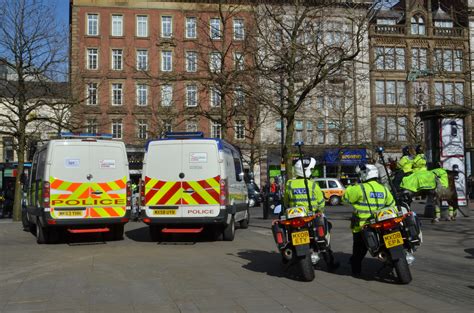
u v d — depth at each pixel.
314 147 42.38
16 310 5.84
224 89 17.77
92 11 45.09
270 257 9.84
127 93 44.44
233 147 14.53
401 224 6.92
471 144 41.84
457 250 10.24
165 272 8.29
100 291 6.85
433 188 14.97
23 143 22.47
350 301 6.14
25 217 17.30
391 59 19.58
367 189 7.12
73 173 12.48
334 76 16.22
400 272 6.83
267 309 5.80
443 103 22.75
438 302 6.02
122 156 12.99
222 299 6.32
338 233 13.66
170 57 45.56
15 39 21.33
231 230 12.73
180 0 45.72
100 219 12.55
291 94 15.09
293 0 15.92
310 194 7.43
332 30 16.62
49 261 9.70
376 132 42.75
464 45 19.95
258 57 17.02
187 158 12.39
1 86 22.69
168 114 31.16
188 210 12.29
